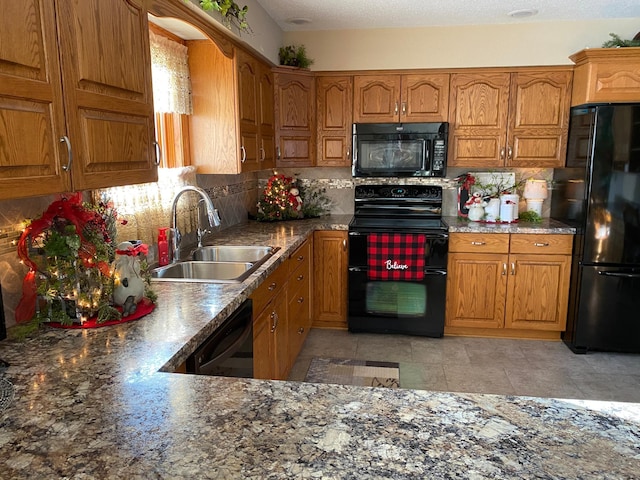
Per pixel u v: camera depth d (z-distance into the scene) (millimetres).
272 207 3984
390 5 3256
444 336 3852
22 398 1076
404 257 3670
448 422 973
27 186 1160
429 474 802
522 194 4125
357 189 4219
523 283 3654
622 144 3238
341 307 3939
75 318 1537
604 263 3381
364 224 3881
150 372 1208
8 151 1097
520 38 3717
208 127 2859
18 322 1530
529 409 1032
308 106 3924
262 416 995
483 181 4141
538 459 844
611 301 3402
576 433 933
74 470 820
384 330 3836
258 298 2230
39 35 1187
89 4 1384
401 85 3830
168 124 2648
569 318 3609
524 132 3744
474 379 3105
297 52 3883
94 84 1417
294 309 3146
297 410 1021
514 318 3711
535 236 3574
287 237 3213
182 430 941
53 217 1485
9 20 1089
